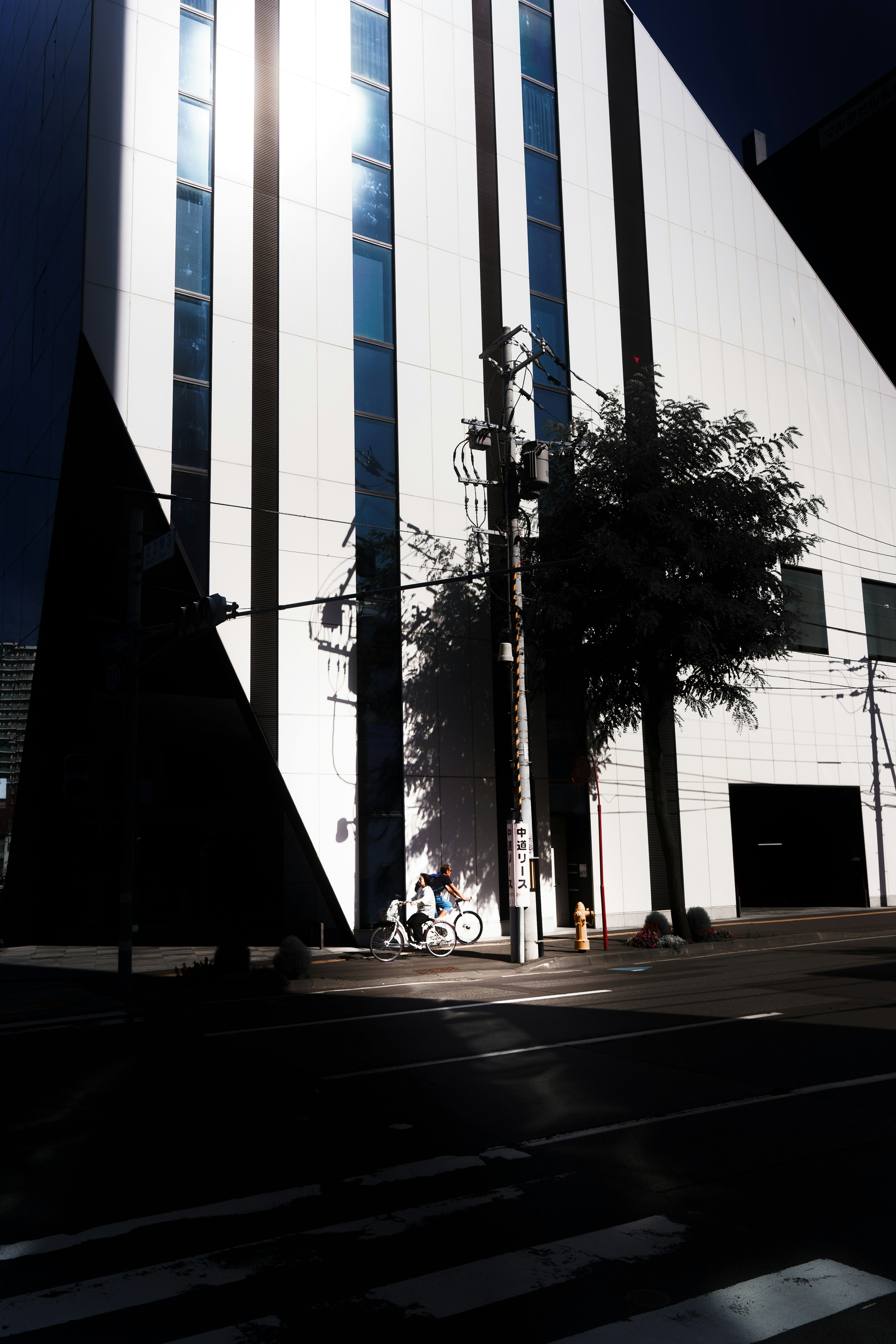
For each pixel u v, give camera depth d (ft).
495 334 78.64
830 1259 14.74
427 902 62.03
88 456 63.10
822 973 50.03
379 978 52.54
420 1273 14.51
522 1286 13.97
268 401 66.90
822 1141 20.95
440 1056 30.83
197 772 99.60
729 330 95.14
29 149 79.87
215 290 65.67
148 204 63.72
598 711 70.13
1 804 77.36
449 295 76.48
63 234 66.54
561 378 81.30
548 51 87.15
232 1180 19.19
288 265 69.15
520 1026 35.96
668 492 61.41
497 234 80.12
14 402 81.15
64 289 65.05
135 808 49.62
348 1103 25.03
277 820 88.79
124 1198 18.26
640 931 67.41
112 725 50.34
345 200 72.69
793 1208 16.94
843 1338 12.32
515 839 59.06
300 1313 13.29
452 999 44.19
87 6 64.49
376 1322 12.95
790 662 95.86
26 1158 21.03
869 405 108.06
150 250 63.36
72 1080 29.07
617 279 86.89
